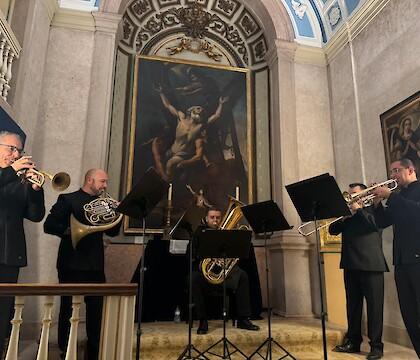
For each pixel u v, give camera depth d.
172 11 6.89
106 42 5.52
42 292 2.03
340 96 6.06
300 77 6.41
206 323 4.05
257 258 5.96
